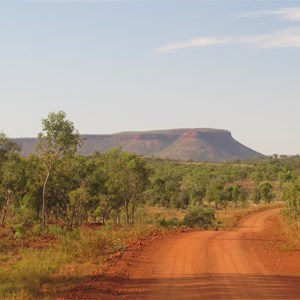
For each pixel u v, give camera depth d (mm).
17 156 49750
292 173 166500
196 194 114500
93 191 58812
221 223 69062
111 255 23359
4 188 50219
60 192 56219
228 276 18016
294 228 39969
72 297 13930
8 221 52938
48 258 22109
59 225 53812
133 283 16469
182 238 33625
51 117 41500
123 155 55688
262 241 31891
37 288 14828
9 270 18562
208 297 14250
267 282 16781
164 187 109312
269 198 121938
